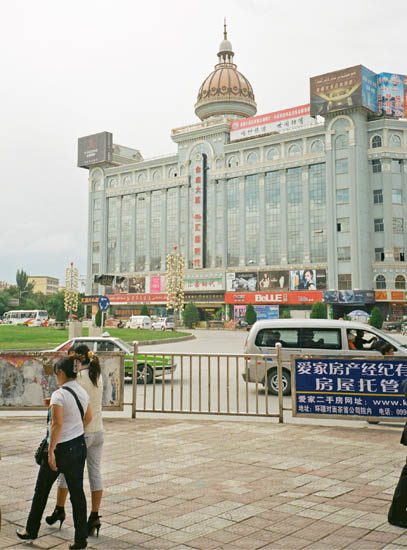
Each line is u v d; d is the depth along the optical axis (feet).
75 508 13.23
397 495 14.39
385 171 187.11
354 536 13.70
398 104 191.01
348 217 188.24
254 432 27.63
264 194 213.46
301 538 13.61
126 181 260.62
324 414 29.63
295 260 203.21
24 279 469.16
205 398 40.70
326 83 191.52
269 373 42.57
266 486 18.07
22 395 31.65
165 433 27.35
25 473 19.89
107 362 31.60
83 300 262.06
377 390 28.86
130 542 13.51
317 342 41.86
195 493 17.35
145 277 245.04
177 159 241.96
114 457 22.27
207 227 229.25
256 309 209.97
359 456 22.38
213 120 229.25
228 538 13.66
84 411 13.94
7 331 134.10
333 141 193.26
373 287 185.68
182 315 220.43
